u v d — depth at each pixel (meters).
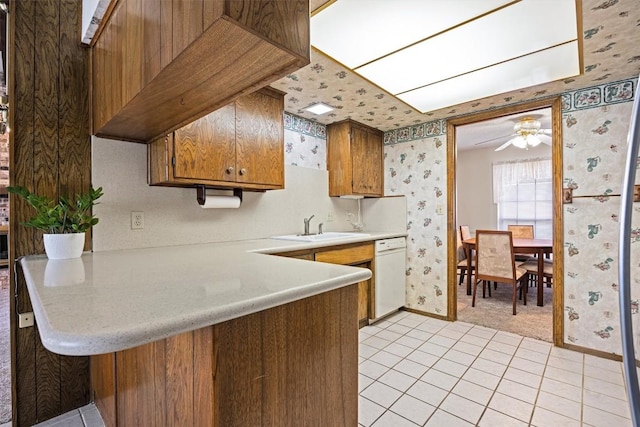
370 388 1.90
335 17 1.47
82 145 1.67
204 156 1.86
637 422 0.49
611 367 2.14
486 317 3.17
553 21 1.51
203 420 0.73
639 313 2.12
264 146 2.22
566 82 2.24
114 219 1.78
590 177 2.34
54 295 0.77
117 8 1.29
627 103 2.20
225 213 2.35
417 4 1.38
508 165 5.36
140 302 0.70
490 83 2.25
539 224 5.05
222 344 0.71
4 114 1.56
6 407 1.65
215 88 1.06
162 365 0.90
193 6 0.78
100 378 1.55
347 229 3.56
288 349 0.87
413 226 3.34
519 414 1.65
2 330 2.61
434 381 1.97
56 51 1.60
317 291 0.89
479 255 3.51
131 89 1.16
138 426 1.07
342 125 3.19
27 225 1.41
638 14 1.46
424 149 3.25
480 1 1.38
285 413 0.86
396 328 2.87
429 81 2.21
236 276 0.99
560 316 2.46
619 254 0.53
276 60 0.88
